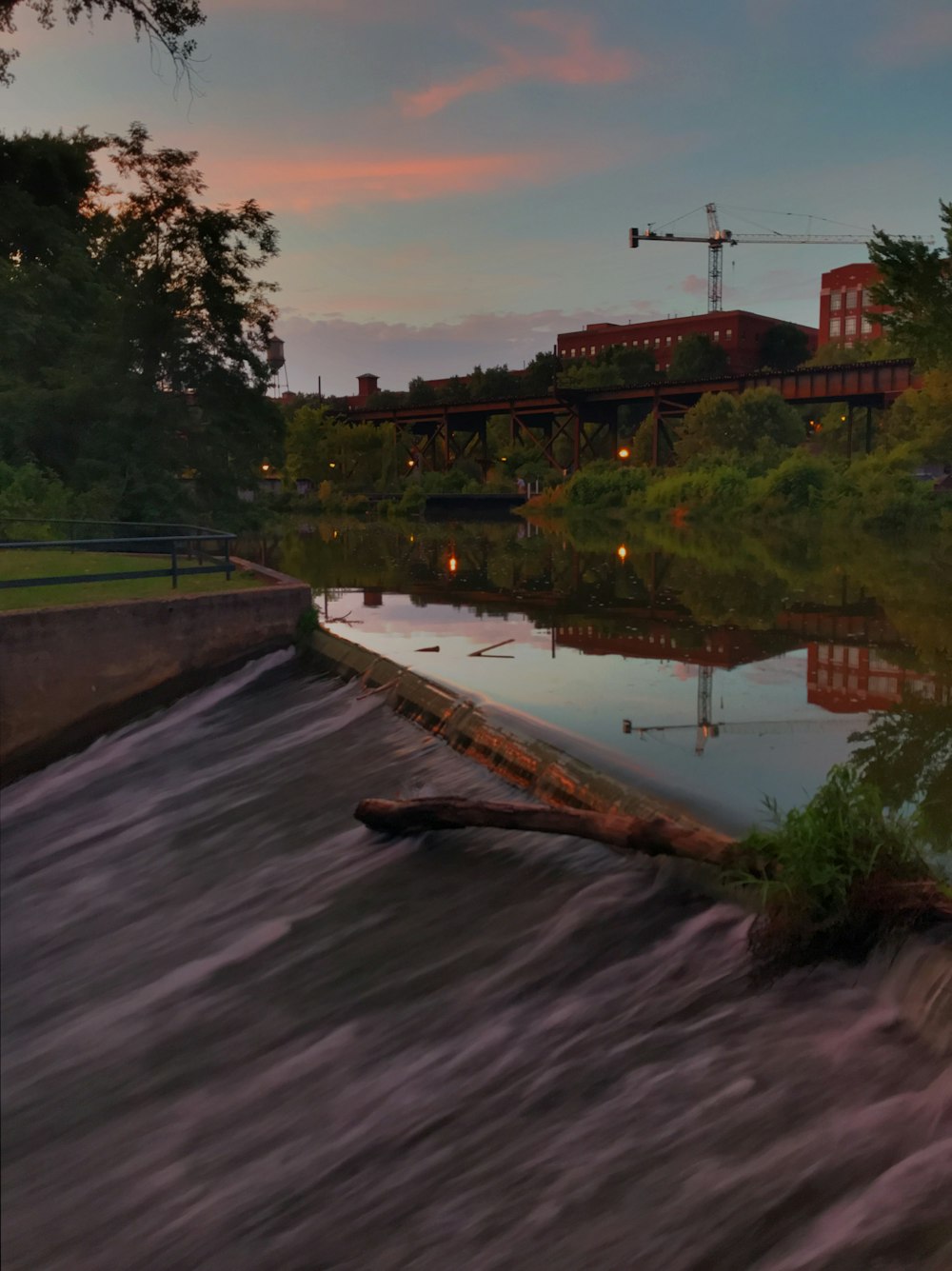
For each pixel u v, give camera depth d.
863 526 55.97
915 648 15.38
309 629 15.86
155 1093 5.62
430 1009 5.75
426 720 10.85
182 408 42.00
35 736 13.62
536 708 11.05
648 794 7.59
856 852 5.20
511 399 121.81
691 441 89.06
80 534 30.86
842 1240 3.64
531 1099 4.86
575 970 5.79
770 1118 4.30
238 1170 4.92
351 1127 5.01
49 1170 5.20
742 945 5.52
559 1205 4.18
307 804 9.55
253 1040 5.89
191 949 7.17
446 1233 4.22
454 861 7.53
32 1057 6.21
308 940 6.84
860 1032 4.66
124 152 41.62
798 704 11.38
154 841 9.61
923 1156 3.88
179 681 14.85
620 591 24.64
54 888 8.96
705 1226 3.88
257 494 61.72
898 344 49.78
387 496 110.12
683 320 175.00
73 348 42.03
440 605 22.00
